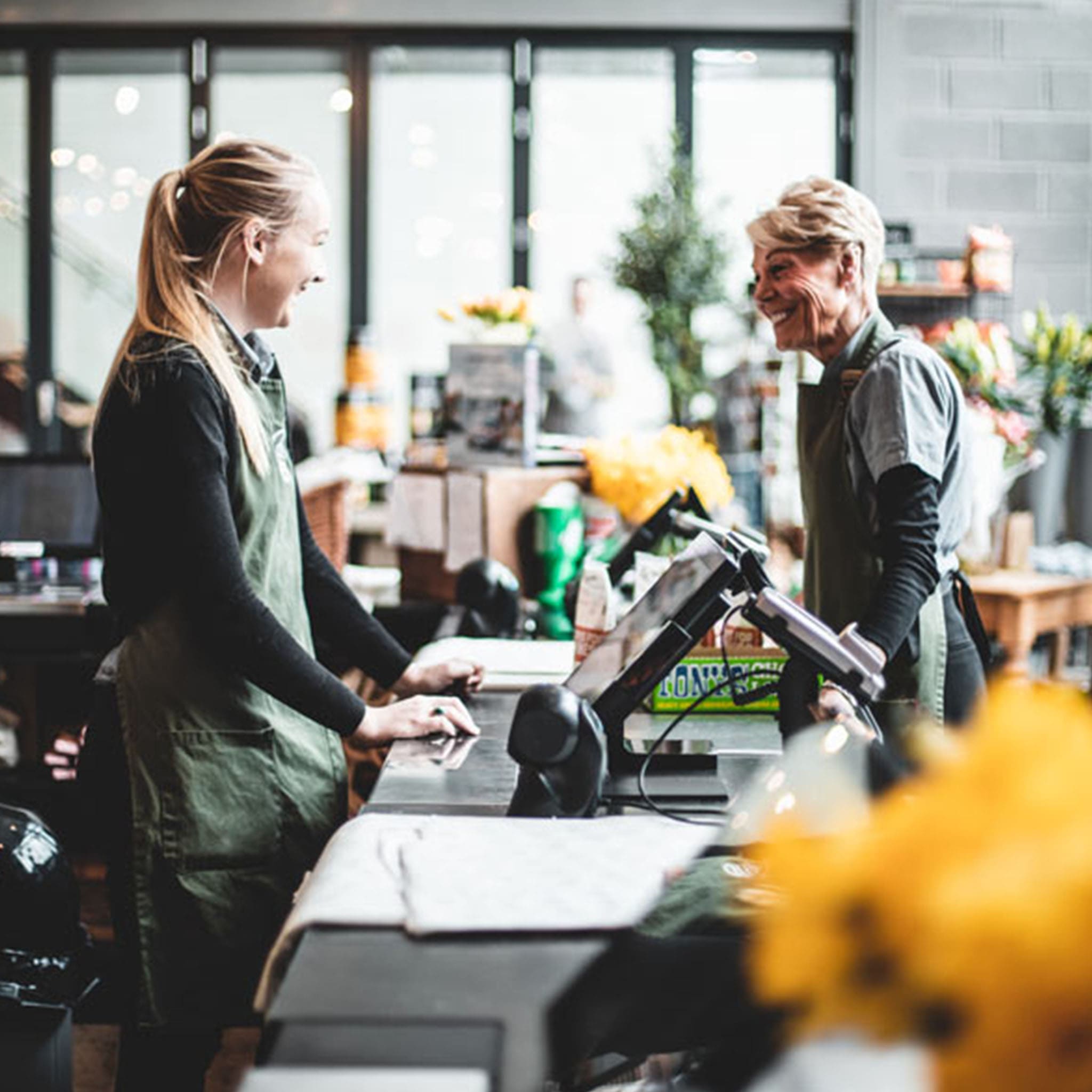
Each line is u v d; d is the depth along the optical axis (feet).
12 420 33.04
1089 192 30.99
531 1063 3.92
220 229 7.79
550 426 29.99
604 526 13.52
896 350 8.66
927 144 30.91
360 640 8.87
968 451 8.94
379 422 22.71
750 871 4.52
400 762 7.27
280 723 7.91
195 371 7.53
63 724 16.10
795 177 31.55
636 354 30.04
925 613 8.82
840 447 8.86
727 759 7.40
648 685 6.97
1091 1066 2.38
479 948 4.63
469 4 30.96
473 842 5.68
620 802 6.63
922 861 2.59
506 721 8.22
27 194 32.45
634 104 31.83
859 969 2.65
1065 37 30.81
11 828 7.69
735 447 26.84
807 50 31.30
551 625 12.62
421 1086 3.64
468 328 14.40
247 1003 7.84
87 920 14.03
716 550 6.94
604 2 30.89
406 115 32.22
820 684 7.21
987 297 25.88
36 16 31.14
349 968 4.48
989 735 2.69
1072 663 18.58
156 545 7.64
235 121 32.40
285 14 31.04
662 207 29.50
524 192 32.22
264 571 7.87
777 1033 3.13
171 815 7.70
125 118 32.45
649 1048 4.07
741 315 27.30
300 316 32.73
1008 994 2.37
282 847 7.89
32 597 15.81
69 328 32.96
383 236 32.60
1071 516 19.90
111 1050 10.79
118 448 7.61
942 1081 2.54
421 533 14.26
